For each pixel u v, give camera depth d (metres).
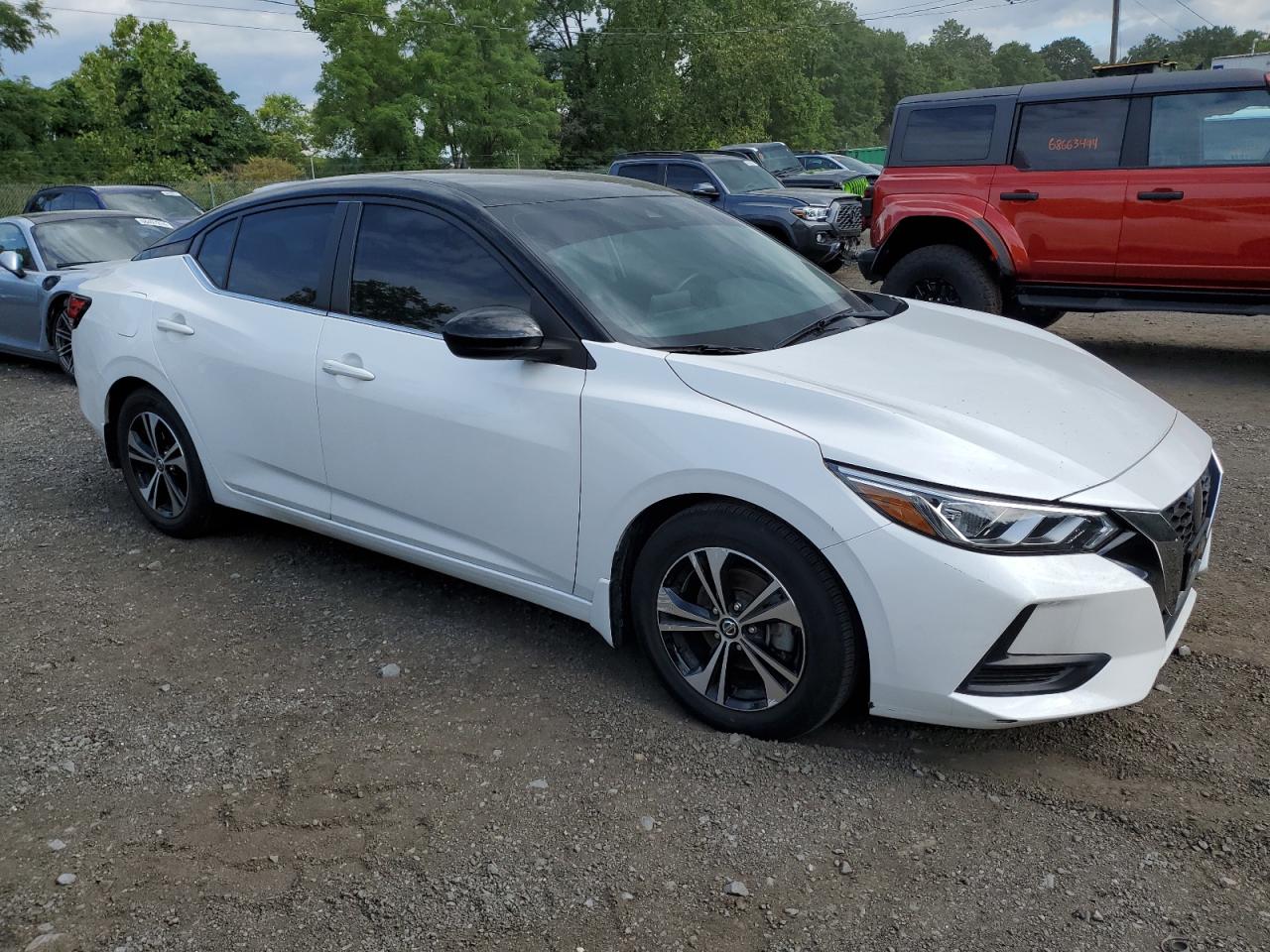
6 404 8.02
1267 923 2.31
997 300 8.37
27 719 3.36
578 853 2.63
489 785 2.92
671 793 2.85
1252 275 7.20
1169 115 7.42
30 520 5.23
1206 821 2.66
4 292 9.06
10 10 39.69
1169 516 2.78
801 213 14.10
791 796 2.82
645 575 3.17
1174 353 8.77
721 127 44.34
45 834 2.78
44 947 2.37
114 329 4.73
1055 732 3.09
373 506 3.89
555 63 49.16
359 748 3.13
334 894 2.51
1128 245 7.62
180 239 4.71
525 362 3.37
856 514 2.70
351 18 37.72
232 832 2.76
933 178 8.49
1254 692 3.25
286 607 4.13
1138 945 2.27
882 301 4.19
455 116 39.69
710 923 2.38
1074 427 2.97
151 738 3.22
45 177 36.81
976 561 2.61
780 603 2.90
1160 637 2.78
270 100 58.56
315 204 4.12
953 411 2.92
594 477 3.18
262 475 4.28
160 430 4.74
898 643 2.71
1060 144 7.89
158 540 4.89
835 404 2.87
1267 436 6.07
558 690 3.42
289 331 4.04
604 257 3.59
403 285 3.75
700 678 3.14
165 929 2.42
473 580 3.69
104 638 3.92
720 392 3.02
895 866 2.55
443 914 2.44
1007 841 2.62
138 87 48.19
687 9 43.53
